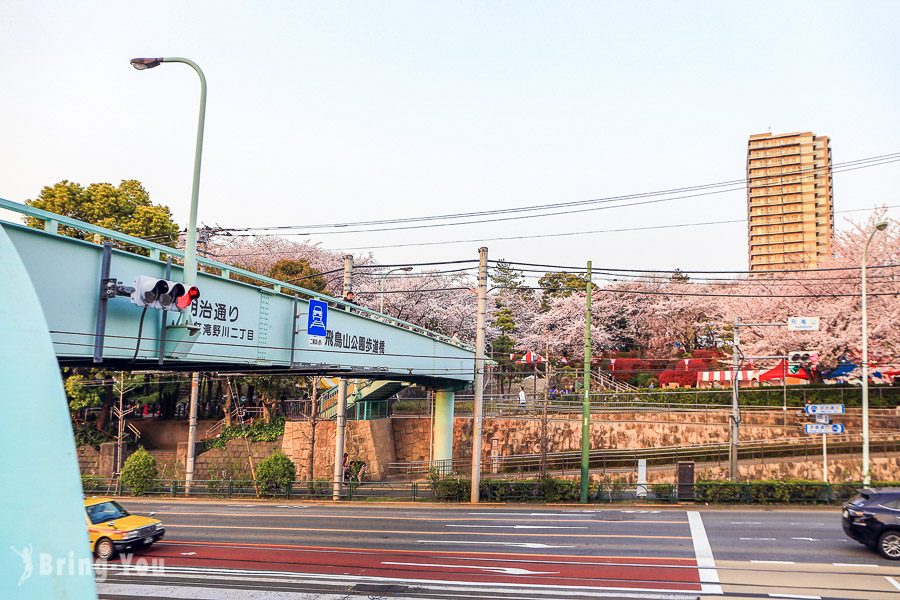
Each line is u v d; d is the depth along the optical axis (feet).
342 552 58.59
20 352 14.84
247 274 48.67
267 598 43.98
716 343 204.44
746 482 91.86
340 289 181.68
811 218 337.11
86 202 115.75
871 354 131.13
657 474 113.39
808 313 139.74
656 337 207.82
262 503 100.58
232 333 47.42
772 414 126.31
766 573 49.06
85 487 114.93
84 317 34.88
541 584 46.57
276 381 129.08
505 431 138.31
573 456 128.36
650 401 149.69
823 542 61.26
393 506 95.20
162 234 119.44
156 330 39.93
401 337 82.12
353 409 128.26
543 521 76.33
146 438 142.72
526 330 210.38
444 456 116.57
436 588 45.91
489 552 57.93
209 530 71.92
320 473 122.93
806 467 112.06
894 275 125.39
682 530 68.39
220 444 127.24
